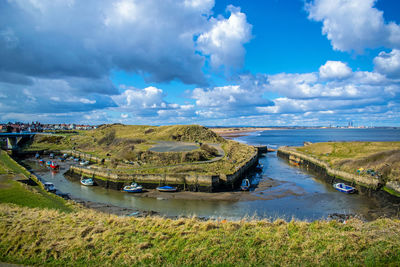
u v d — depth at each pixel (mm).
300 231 14656
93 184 56781
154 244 13930
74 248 13758
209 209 38219
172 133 109500
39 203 30406
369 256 11398
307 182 56156
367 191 45125
